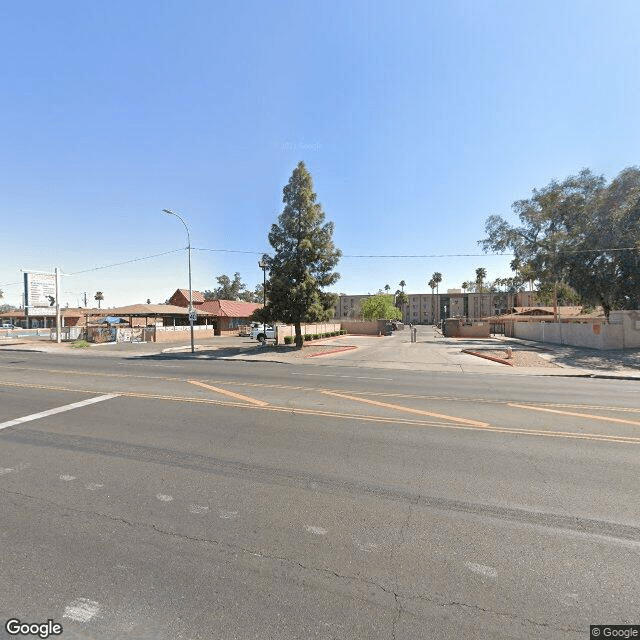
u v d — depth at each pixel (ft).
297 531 12.53
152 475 17.06
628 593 9.64
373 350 97.14
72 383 43.01
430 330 261.65
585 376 54.90
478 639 8.25
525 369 60.95
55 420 26.53
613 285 103.19
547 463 18.53
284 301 91.35
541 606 9.20
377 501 14.65
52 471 17.51
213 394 36.37
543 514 13.67
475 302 469.16
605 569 10.57
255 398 34.47
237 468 17.89
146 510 13.89
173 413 28.60
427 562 10.91
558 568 10.62
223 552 11.37
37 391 37.86
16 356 81.20
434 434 23.36
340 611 9.03
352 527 12.78
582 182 117.70
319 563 10.84
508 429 24.54
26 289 131.44
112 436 22.82
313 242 94.07
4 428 24.54
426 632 8.42
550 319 169.68
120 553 11.28
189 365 64.03
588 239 104.73
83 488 15.74
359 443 21.58
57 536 12.19
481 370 60.08
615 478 16.80
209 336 164.66
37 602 9.28
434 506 14.25
